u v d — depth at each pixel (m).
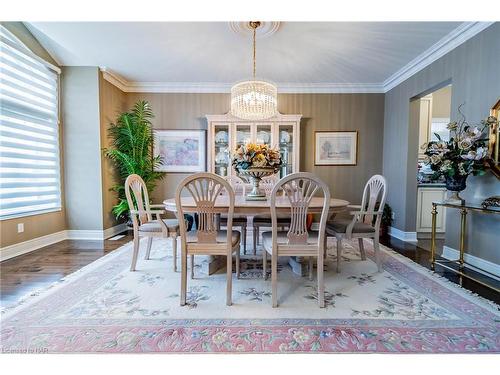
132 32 2.59
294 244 1.72
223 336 1.39
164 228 2.23
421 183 3.82
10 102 2.71
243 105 2.57
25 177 2.90
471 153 2.07
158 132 4.13
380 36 2.60
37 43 3.00
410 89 3.38
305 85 4.01
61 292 1.88
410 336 1.39
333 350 1.29
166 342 1.34
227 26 2.46
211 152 3.85
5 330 1.43
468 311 1.63
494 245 2.20
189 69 3.50
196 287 1.98
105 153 3.55
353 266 2.45
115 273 2.25
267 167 2.24
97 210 3.50
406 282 2.08
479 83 2.32
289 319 1.55
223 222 2.87
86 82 3.43
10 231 2.70
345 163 4.11
